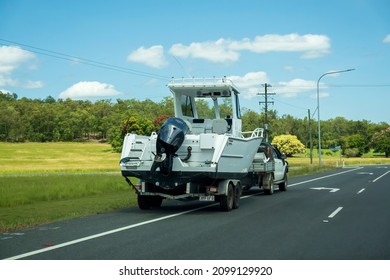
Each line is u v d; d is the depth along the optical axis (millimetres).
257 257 8461
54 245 9406
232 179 16250
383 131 148000
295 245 9578
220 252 8859
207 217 13969
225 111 18344
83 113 164125
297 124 155750
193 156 14945
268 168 21656
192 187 15055
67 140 158750
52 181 28578
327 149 157125
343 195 21859
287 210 15852
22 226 11922
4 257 8344
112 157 100500
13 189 22438
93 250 8961
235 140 15695
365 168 65125
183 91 18250
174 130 14555
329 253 8828
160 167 14625
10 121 153625
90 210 15414
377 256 8586
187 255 8594
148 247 9281
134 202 18109
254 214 14758
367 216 14227
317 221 13133
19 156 102062
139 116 118812
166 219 13477
